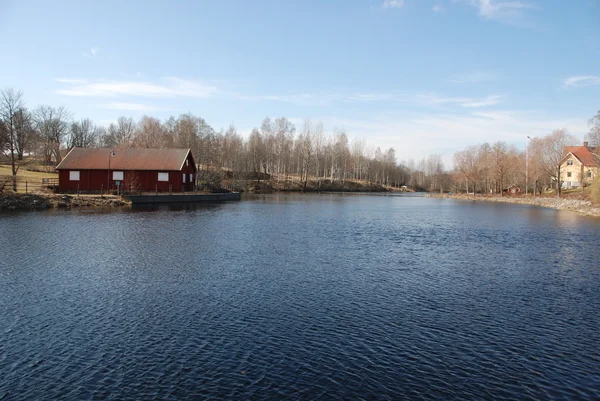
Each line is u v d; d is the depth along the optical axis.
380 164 156.75
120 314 12.23
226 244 23.50
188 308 12.84
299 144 125.50
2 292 14.07
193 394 8.11
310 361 9.55
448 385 8.66
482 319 12.43
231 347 10.18
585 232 31.73
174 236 25.89
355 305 13.45
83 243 22.80
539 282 16.64
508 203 74.50
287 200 69.25
